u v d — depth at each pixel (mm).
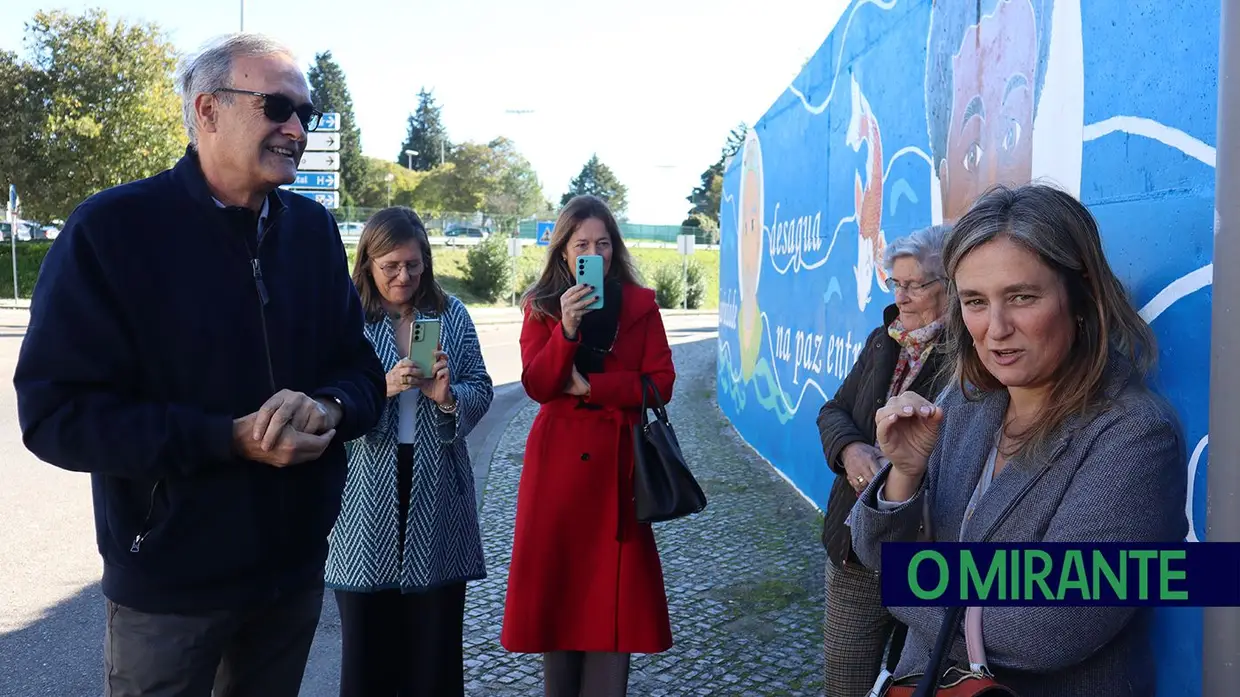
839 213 5613
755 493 6594
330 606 4613
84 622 4234
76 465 1783
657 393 2936
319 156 12812
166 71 26688
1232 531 1208
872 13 4938
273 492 1980
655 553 3020
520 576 2967
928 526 1630
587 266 2910
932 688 1445
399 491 2822
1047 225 1427
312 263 2168
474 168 73375
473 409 2951
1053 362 1466
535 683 3518
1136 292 2150
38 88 26297
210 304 1938
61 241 1840
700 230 57500
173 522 1869
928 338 2336
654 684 3504
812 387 6227
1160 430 1405
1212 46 1912
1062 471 1456
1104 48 2385
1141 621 1528
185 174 1976
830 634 2514
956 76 3637
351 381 2240
